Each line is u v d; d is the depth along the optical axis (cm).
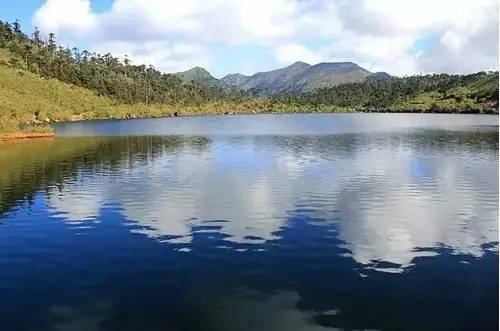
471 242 2750
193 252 2570
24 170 5669
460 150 7725
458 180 4784
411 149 7938
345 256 2497
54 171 5575
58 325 1762
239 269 2311
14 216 3384
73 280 2184
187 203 3766
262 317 1825
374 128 14512
